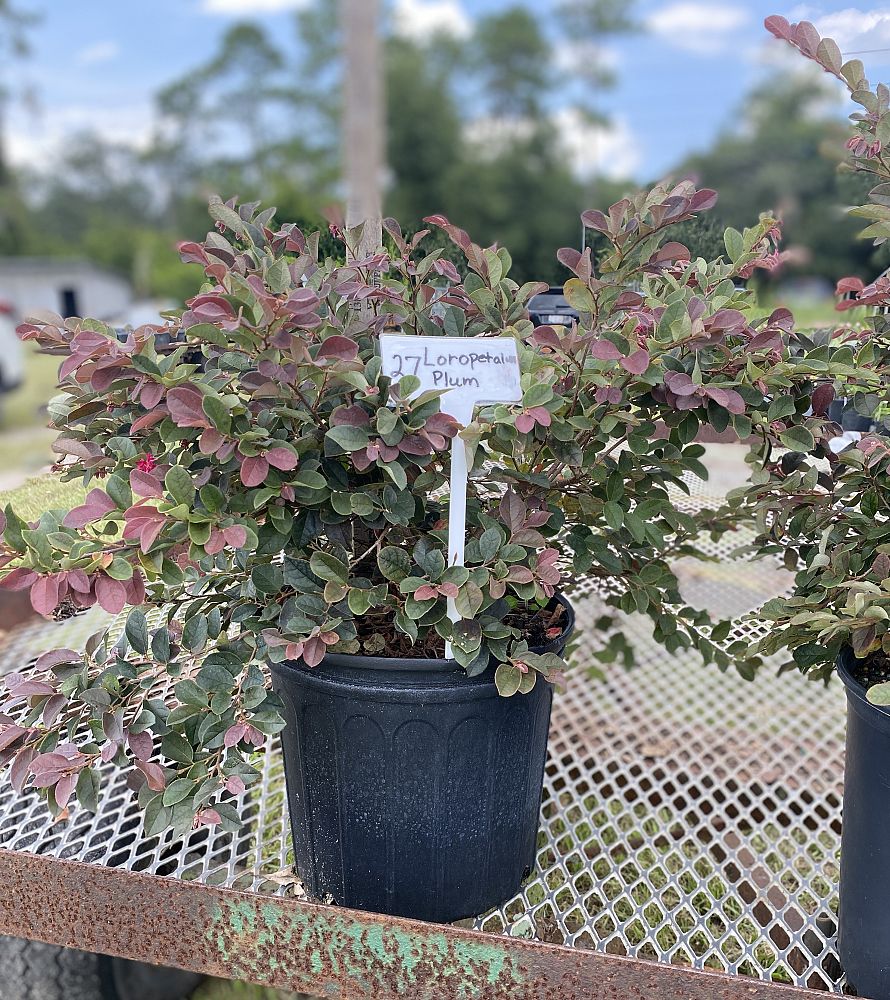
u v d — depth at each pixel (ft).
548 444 3.15
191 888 3.07
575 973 2.84
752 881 4.03
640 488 3.54
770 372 3.07
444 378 2.90
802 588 3.28
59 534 2.57
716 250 5.00
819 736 5.40
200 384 2.76
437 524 3.49
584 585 4.84
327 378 2.82
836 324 5.18
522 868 3.76
